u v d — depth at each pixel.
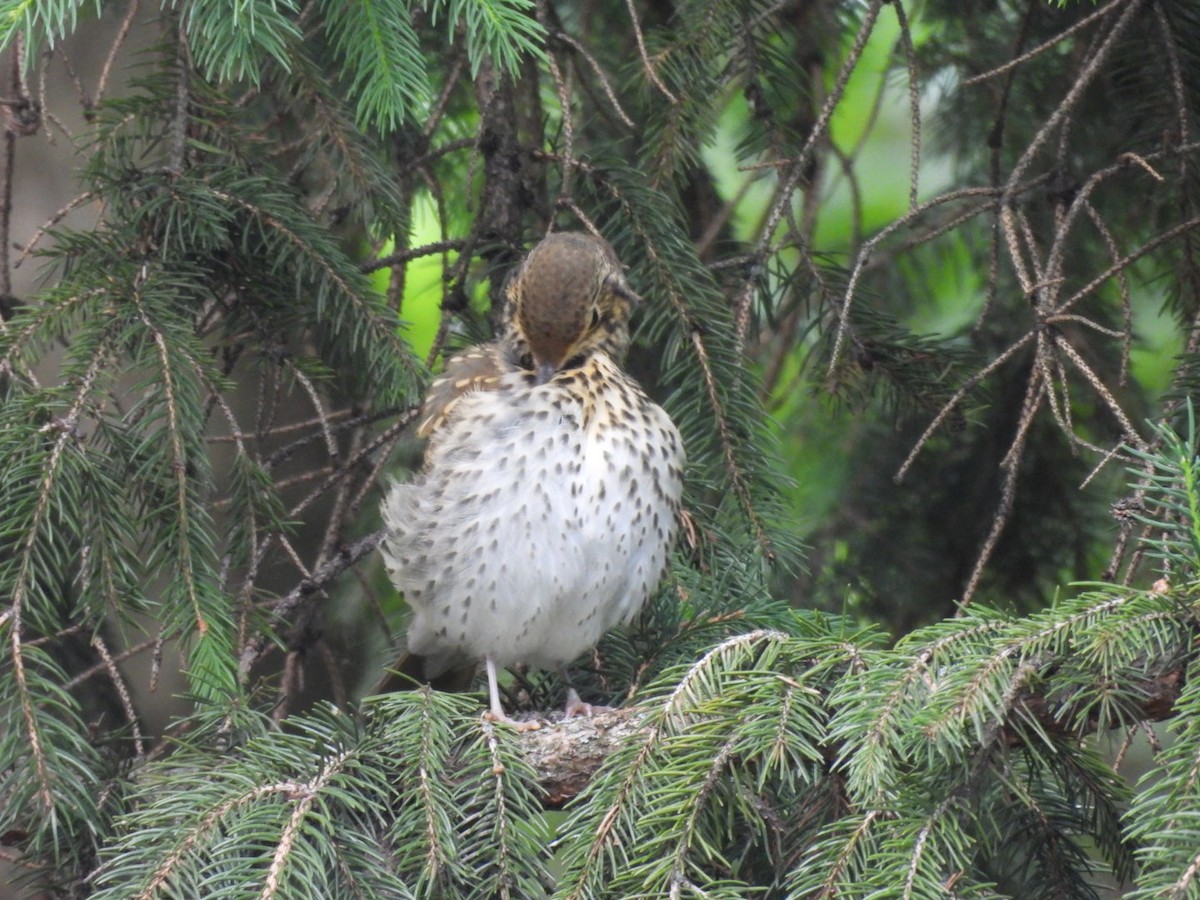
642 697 8.71
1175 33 9.80
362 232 12.14
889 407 12.61
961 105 12.73
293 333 9.98
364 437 10.92
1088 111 11.58
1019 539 12.22
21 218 12.37
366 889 6.73
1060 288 11.65
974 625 6.70
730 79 10.30
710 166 13.98
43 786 7.17
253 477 8.65
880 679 6.49
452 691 10.52
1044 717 6.62
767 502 9.55
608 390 9.16
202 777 7.18
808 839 6.92
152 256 8.62
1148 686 6.41
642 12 11.77
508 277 10.09
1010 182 9.03
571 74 11.03
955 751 6.26
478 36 7.82
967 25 11.93
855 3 11.81
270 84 10.09
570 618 9.19
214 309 9.36
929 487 12.47
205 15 7.82
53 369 11.41
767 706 6.74
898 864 6.11
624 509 9.01
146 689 12.45
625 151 12.02
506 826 7.00
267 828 6.75
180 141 8.76
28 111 9.02
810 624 7.58
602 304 9.45
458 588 9.22
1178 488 6.76
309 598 10.46
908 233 13.29
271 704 8.73
